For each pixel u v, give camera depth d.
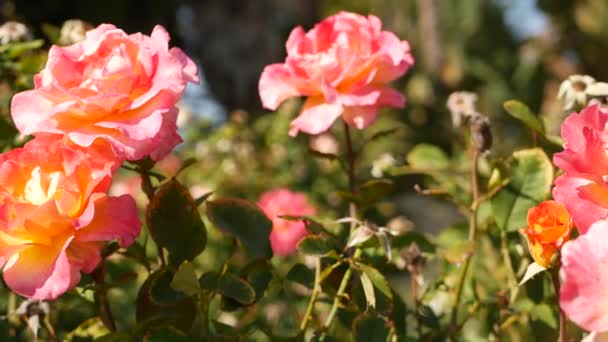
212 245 1.38
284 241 1.49
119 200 0.81
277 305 1.21
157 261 0.96
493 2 5.30
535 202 0.97
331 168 2.03
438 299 1.03
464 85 4.87
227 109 3.90
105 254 0.89
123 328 1.20
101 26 0.87
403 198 2.32
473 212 0.99
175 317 0.89
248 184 2.04
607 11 5.39
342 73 0.93
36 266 0.79
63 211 0.79
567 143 0.80
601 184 0.76
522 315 1.00
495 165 0.98
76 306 1.02
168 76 0.81
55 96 0.82
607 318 0.72
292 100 2.15
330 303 0.98
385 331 0.87
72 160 0.80
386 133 1.03
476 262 1.07
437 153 1.15
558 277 0.79
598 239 0.73
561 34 5.45
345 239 0.97
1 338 0.99
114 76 0.81
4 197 0.80
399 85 4.66
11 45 1.06
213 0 3.82
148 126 0.80
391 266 1.00
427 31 4.81
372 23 0.97
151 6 3.69
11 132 1.02
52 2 3.43
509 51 5.14
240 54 3.84
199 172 1.98
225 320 1.19
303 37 0.97
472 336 1.06
